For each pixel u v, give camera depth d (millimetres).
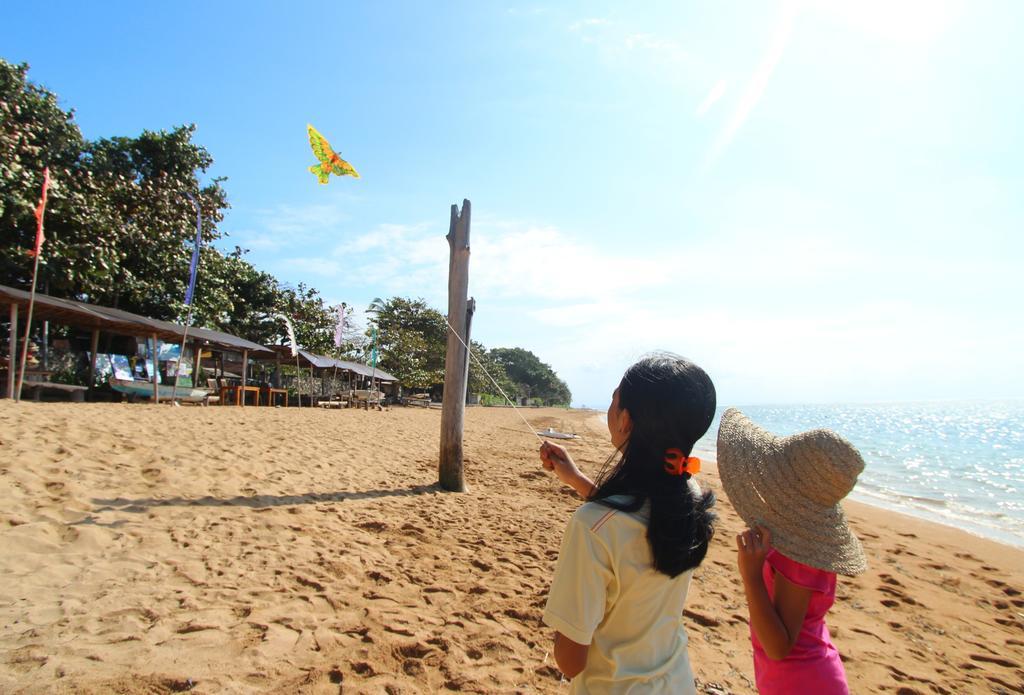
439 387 49938
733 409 1889
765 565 1646
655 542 1250
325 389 30656
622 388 1418
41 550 3672
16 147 14992
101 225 16750
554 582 1291
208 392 17547
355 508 5965
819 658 1562
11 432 6309
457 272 7758
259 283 28250
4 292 11281
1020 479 16531
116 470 5691
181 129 21234
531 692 2818
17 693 2236
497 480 9039
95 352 15430
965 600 5277
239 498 5555
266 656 2793
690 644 3701
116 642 2719
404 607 3650
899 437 38625
